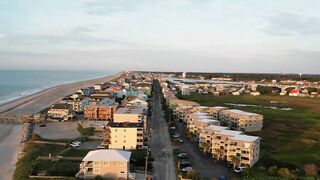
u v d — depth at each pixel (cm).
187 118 17150
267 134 16262
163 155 11975
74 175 9731
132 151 12244
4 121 18262
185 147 13288
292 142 14638
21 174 9756
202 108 19300
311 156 12338
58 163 10762
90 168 9644
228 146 11275
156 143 13750
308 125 18800
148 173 10012
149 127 16838
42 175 9631
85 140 14112
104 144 13100
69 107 19400
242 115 17175
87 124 16988
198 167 10769
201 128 14050
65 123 18075
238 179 9469
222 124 17800
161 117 19975
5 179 9775
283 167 10419
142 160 11056
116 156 9744
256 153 11262
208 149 12406
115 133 12800
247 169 10138
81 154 11881
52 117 18875
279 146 13888
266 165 10888
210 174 10094
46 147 12850
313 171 10162
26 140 14162
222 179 9519
